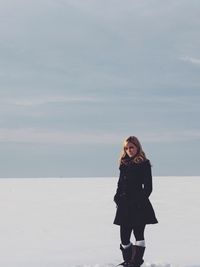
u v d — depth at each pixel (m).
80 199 21.36
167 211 14.38
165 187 36.44
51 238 8.95
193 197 21.78
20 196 24.91
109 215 13.31
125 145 5.85
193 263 6.21
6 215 13.52
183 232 9.57
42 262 6.48
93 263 6.31
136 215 5.75
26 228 10.50
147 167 5.79
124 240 5.85
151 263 5.94
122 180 5.86
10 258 6.85
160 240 8.48
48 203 18.77
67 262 6.45
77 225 10.98
